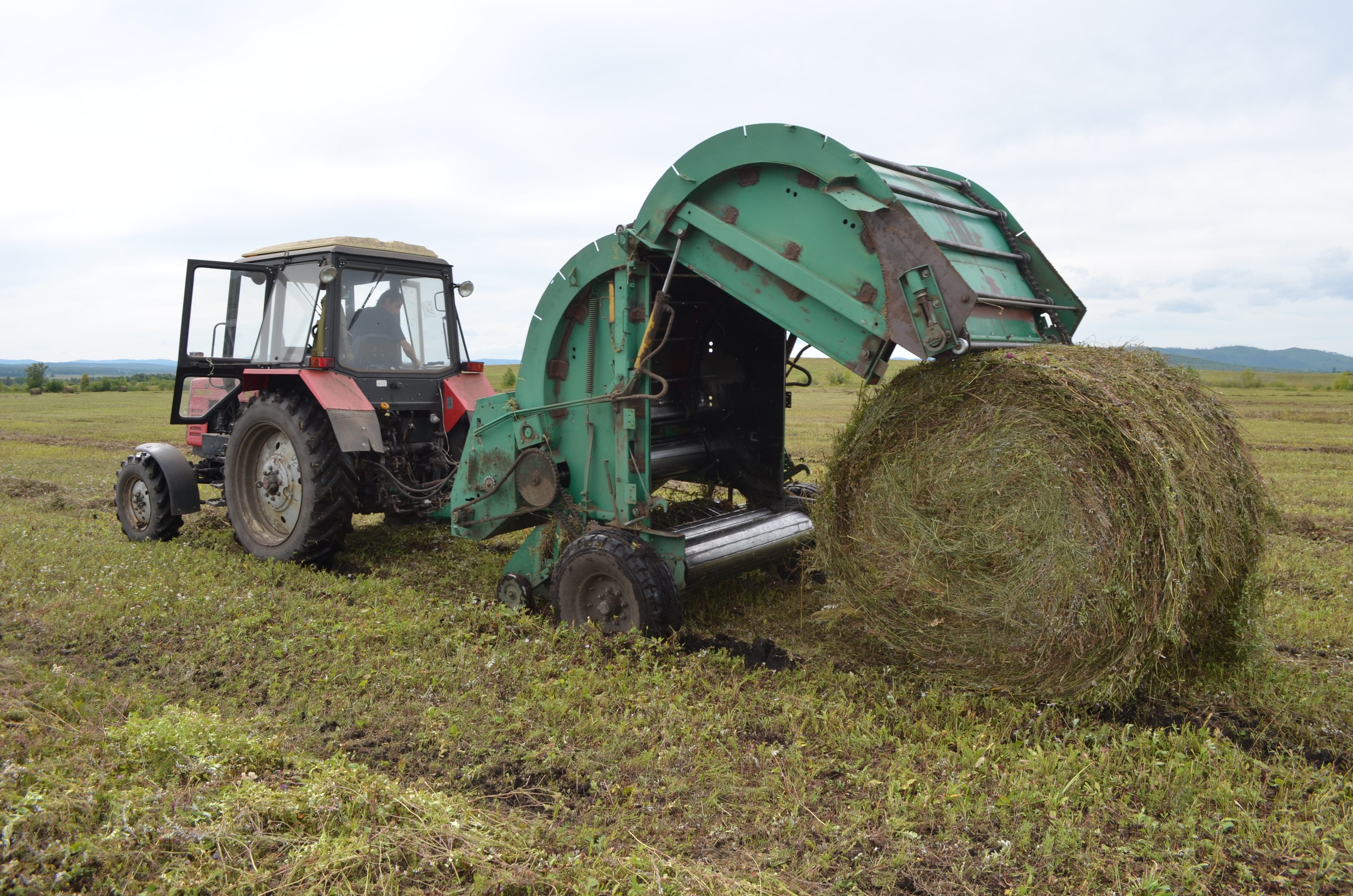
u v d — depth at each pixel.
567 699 3.50
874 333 3.56
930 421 3.51
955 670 3.59
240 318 6.59
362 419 5.64
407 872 2.28
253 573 5.50
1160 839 2.61
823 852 2.50
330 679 3.69
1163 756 3.09
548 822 2.64
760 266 3.99
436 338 6.62
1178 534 3.04
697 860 2.45
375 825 2.49
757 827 2.62
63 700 3.28
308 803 2.54
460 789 2.85
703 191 4.12
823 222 3.73
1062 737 3.22
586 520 4.64
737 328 5.37
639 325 4.48
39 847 2.28
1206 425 3.50
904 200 3.92
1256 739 3.30
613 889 2.23
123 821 2.36
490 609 4.73
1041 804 2.78
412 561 6.23
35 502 8.30
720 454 5.54
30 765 2.67
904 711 3.43
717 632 4.59
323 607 4.71
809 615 4.85
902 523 3.61
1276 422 20.86
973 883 2.39
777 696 3.59
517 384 4.86
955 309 3.34
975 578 3.42
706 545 4.51
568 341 4.70
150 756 2.78
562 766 2.99
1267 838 2.61
